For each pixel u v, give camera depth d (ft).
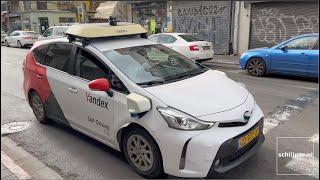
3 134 18.19
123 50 14.85
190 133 11.19
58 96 16.57
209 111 11.62
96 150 15.83
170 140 11.41
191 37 44.14
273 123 19.26
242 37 56.13
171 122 11.39
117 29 15.87
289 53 33.24
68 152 15.75
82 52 15.33
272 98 25.48
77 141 16.96
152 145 12.09
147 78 13.46
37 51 18.89
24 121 20.22
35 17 127.13
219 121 11.41
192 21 63.26
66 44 16.42
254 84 31.42
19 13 134.82
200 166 11.21
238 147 11.65
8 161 14.94
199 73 14.99
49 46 17.93
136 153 12.98
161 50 15.97
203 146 11.05
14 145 16.76
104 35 15.34
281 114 21.08
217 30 59.41
